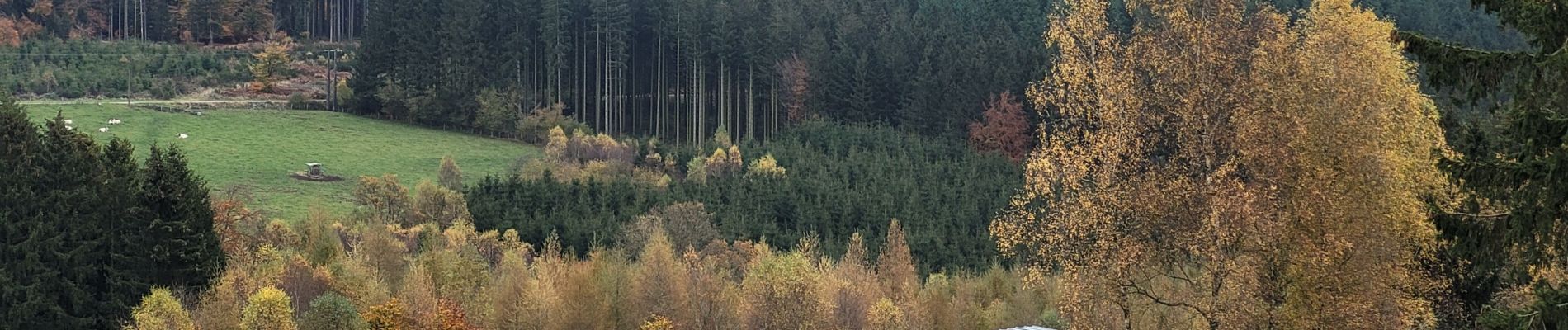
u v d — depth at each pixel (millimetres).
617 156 106312
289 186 102438
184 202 54969
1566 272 24578
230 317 45906
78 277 53250
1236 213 27641
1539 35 16953
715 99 145500
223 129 124625
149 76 151125
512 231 74000
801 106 134625
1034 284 37500
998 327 51844
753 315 48281
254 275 51719
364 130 132750
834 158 104375
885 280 59594
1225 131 29203
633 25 152625
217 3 183625
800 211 83375
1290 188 28469
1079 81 30391
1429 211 19578
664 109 146625
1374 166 28516
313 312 44219
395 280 56719
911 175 98188
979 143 118688
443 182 103188
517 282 51031
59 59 153625
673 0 147500
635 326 49000
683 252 66250
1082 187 30031
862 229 82812
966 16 151375
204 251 54969
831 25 149125
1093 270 29562
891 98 132000
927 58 129125
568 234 77562
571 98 150000
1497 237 18344
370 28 147625
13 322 52188
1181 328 31188
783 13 145375
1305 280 28375
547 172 89750
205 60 161125
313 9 199875
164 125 123000
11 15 172375
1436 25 121875
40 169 54344
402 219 81375
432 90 141500
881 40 136500
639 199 85562
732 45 141375
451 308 47594
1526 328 17562
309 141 123250
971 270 76250
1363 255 28484
